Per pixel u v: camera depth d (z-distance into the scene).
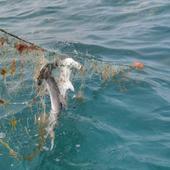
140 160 5.66
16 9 13.13
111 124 6.52
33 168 5.61
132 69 8.29
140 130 6.37
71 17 12.03
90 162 5.70
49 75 5.89
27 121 6.50
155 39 10.06
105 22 11.49
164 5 12.17
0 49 6.31
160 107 6.96
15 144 6.03
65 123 6.41
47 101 6.93
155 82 7.80
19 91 7.17
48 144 6.02
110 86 7.53
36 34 10.68
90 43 9.82
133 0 13.02
